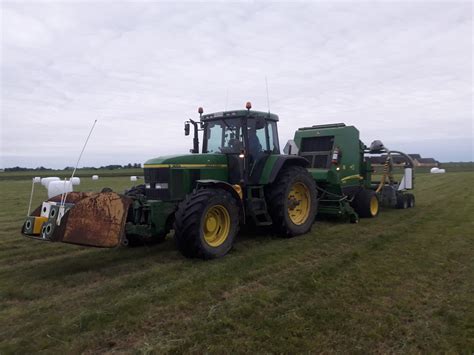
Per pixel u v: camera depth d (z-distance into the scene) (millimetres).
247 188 6582
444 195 14492
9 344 3041
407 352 2932
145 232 5477
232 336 3156
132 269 5062
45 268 5254
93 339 3111
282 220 6793
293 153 8859
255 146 6863
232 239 5742
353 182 9430
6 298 4086
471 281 4469
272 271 4887
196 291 4141
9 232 8164
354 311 3635
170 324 3379
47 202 5203
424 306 3770
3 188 23125
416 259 5402
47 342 3074
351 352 2922
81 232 4680
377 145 10555
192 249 5250
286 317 3494
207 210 5336
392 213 10055
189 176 6035
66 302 3914
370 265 5125
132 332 3242
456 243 6301
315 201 7633
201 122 7289
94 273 4902
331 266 5047
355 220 8555
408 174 11211
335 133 9875
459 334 3205
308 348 2971
